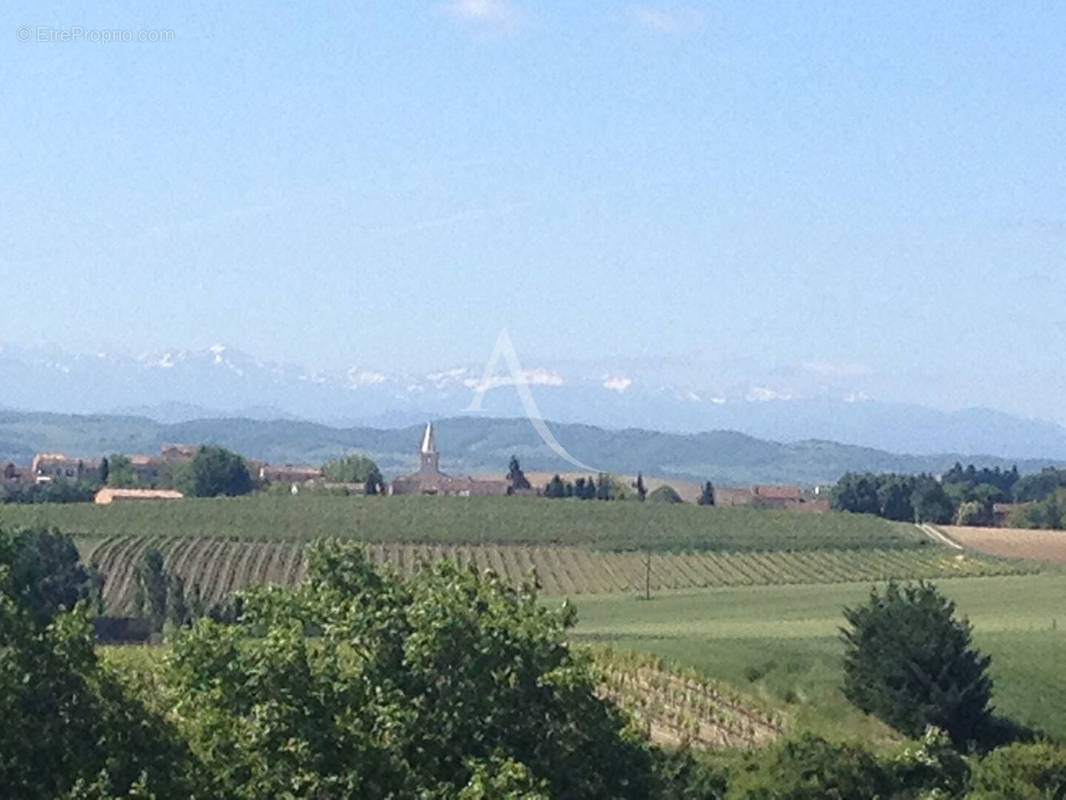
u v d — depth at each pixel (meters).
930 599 62.50
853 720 60.66
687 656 72.00
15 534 26.66
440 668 25.78
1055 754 43.97
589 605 119.75
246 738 23.70
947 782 43.25
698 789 42.00
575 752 26.52
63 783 22.61
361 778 23.70
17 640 23.61
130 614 101.00
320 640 26.89
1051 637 80.12
